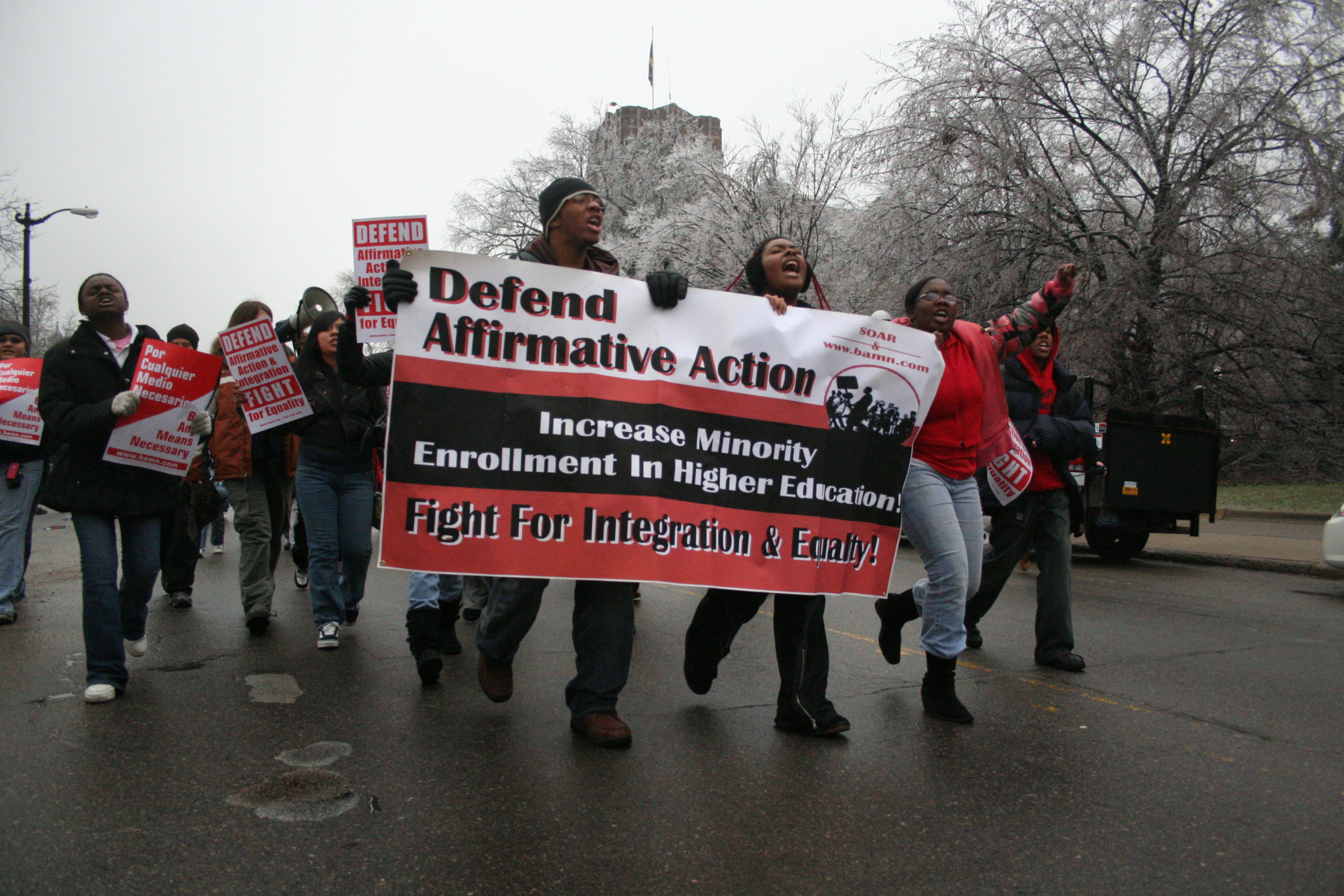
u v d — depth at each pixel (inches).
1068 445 193.3
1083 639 231.3
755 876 98.3
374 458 219.6
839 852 104.0
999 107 711.7
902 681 183.6
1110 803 119.6
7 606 236.1
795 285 155.4
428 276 139.9
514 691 170.6
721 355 148.6
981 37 743.1
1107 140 724.7
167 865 98.7
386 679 179.8
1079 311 690.2
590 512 142.4
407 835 107.0
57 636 218.2
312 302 234.4
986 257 718.5
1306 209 677.9
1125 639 232.7
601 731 138.3
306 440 206.1
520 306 142.3
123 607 177.9
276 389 200.2
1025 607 285.3
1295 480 867.4
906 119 754.2
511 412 141.1
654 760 133.4
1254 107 668.7
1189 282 693.3
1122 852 105.1
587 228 148.3
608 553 142.0
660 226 991.0
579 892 94.2
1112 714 160.4
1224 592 339.9
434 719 152.6
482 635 148.1
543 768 129.3
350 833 107.2
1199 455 443.2
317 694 167.5
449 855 102.0
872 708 163.2
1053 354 197.0
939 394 157.8
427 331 139.5
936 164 741.3
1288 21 672.4
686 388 146.9
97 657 162.9
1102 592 333.1
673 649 213.3
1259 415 756.6
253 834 106.6
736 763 132.4
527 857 101.8
